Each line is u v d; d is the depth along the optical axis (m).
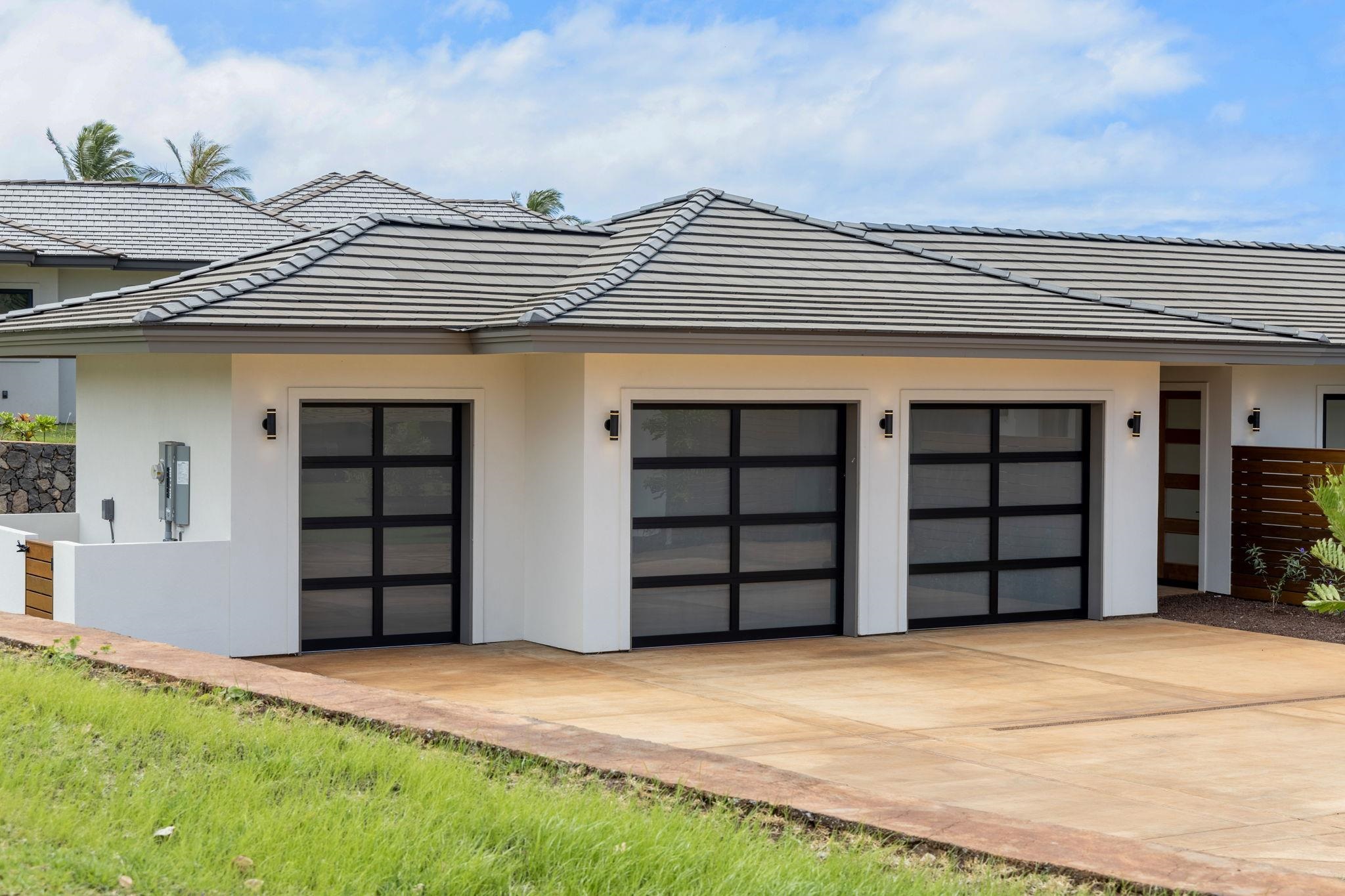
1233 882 5.44
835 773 8.74
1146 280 19.53
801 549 14.43
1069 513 15.89
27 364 26.42
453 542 13.85
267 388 12.69
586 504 13.12
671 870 5.50
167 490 13.81
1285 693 11.80
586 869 5.51
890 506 14.63
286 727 7.63
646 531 13.66
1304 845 7.25
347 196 33.66
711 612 14.01
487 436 13.75
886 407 14.55
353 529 13.36
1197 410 17.84
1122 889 5.45
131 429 14.73
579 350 12.30
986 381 15.05
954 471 15.21
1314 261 22.19
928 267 16.61
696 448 13.87
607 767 6.93
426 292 13.82
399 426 13.55
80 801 6.10
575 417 13.18
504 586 13.91
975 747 9.56
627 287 13.72
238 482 12.59
